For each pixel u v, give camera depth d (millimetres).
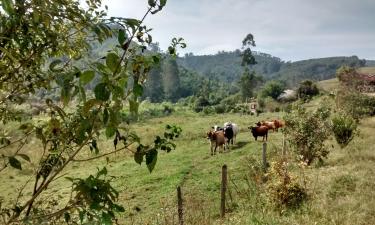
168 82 154750
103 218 1943
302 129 16406
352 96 31781
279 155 17328
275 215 10477
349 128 18734
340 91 35344
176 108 79750
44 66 2768
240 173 17516
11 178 19812
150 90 141875
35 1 2197
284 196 11258
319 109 17266
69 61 2666
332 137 22422
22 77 2512
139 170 20672
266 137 26547
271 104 69188
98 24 1973
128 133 2170
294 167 15250
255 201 12039
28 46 2465
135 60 1911
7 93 2580
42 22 2352
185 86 162250
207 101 83875
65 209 2008
